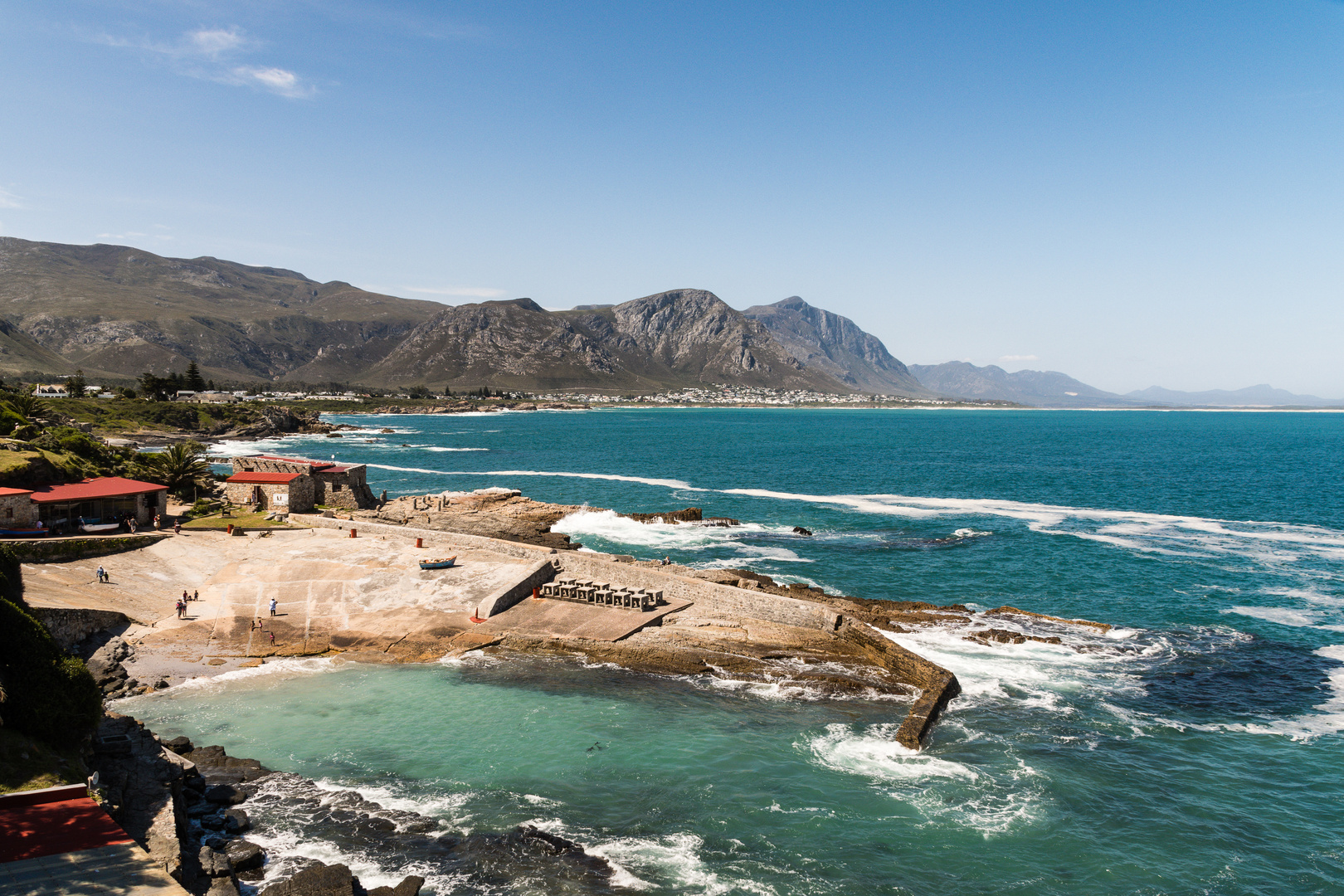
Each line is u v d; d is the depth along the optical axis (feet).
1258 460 522.88
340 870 67.97
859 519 275.39
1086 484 385.50
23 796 66.23
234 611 138.31
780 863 75.05
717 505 308.60
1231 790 90.02
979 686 118.42
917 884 72.64
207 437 633.61
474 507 262.88
